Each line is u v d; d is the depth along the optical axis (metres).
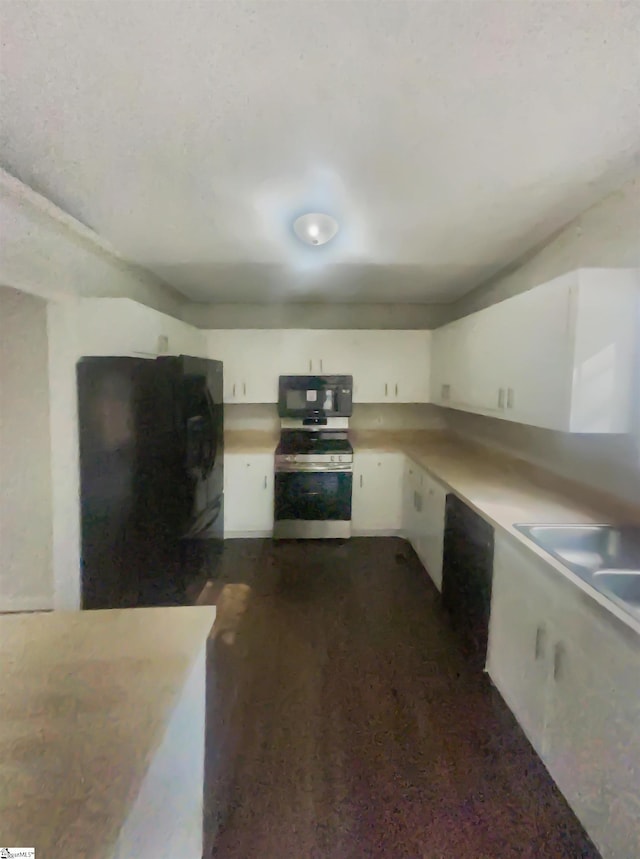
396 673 2.35
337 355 4.41
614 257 1.97
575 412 1.93
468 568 2.52
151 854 0.81
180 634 1.11
